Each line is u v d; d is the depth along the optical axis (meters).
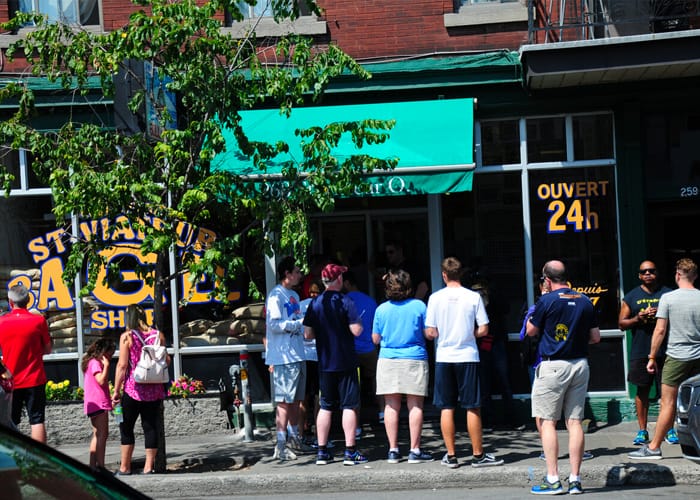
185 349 11.08
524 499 7.59
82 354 11.12
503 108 10.80
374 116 10.55
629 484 8.06
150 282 8.94
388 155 10.00
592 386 10.69
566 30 10.77
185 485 8.35
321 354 8.91
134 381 8.66
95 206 8.29
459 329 8.48
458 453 9.22
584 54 9.70
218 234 11.01
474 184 11.01
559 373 7.66
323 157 8.89
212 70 8.63
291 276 9.37
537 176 10.88
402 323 8.80
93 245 8.89
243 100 8.96
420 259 11.59
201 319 11.11
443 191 9.77
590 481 8.10
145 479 8.41
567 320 7.68
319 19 11.06
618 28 10.45
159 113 9.30
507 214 10.93
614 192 10.76
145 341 8.72
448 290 8.59
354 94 10.91
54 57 8.80
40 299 11.19
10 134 8.67
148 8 11.25
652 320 8.99
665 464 8.16
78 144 8.58
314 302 8.97
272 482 8.34
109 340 8.77
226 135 10.43
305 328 9.00
